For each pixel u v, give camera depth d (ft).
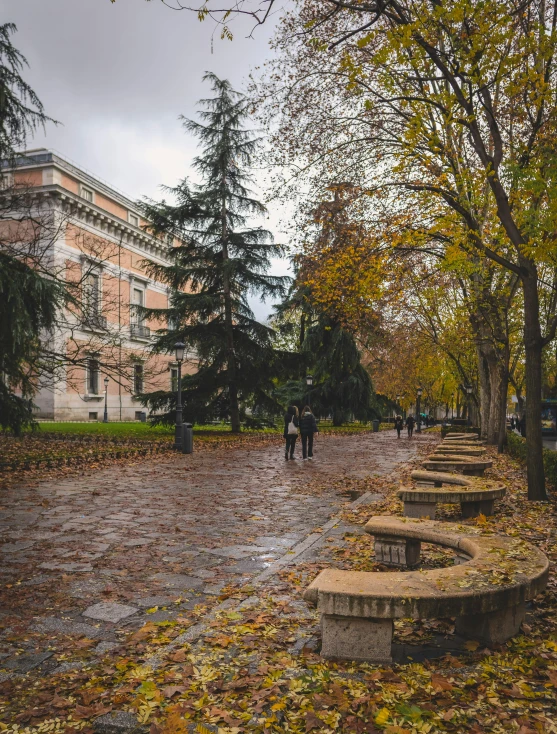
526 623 14.43
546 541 22.66
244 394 99.86
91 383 151.64
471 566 14.33
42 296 45.62
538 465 33.27
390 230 48.67
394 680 11.25
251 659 12.42
